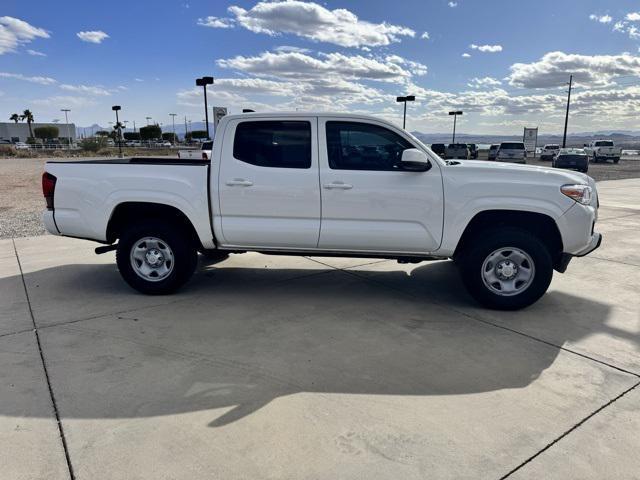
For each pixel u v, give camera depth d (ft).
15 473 7.88
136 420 9.36
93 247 25.00
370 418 9.52
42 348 12.57
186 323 14.37
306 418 9.49
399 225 15.39
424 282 18.83
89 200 16.31
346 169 15.39
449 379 11.10
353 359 12.09
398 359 12.10
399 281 18.92
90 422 9.29
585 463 8.23
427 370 11.53
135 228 16.39
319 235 15.67
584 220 14.84
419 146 15.29
